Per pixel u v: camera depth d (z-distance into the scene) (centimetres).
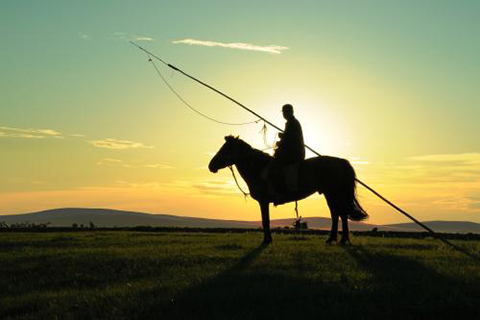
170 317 1259
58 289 1552
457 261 1761
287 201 2112
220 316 1250
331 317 1242
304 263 1688
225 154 2117
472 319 1277
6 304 1395
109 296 1391
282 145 2056
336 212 2119
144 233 3139
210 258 1823
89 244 2389
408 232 3675
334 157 2078
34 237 2809
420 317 1275
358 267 1636
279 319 1235
